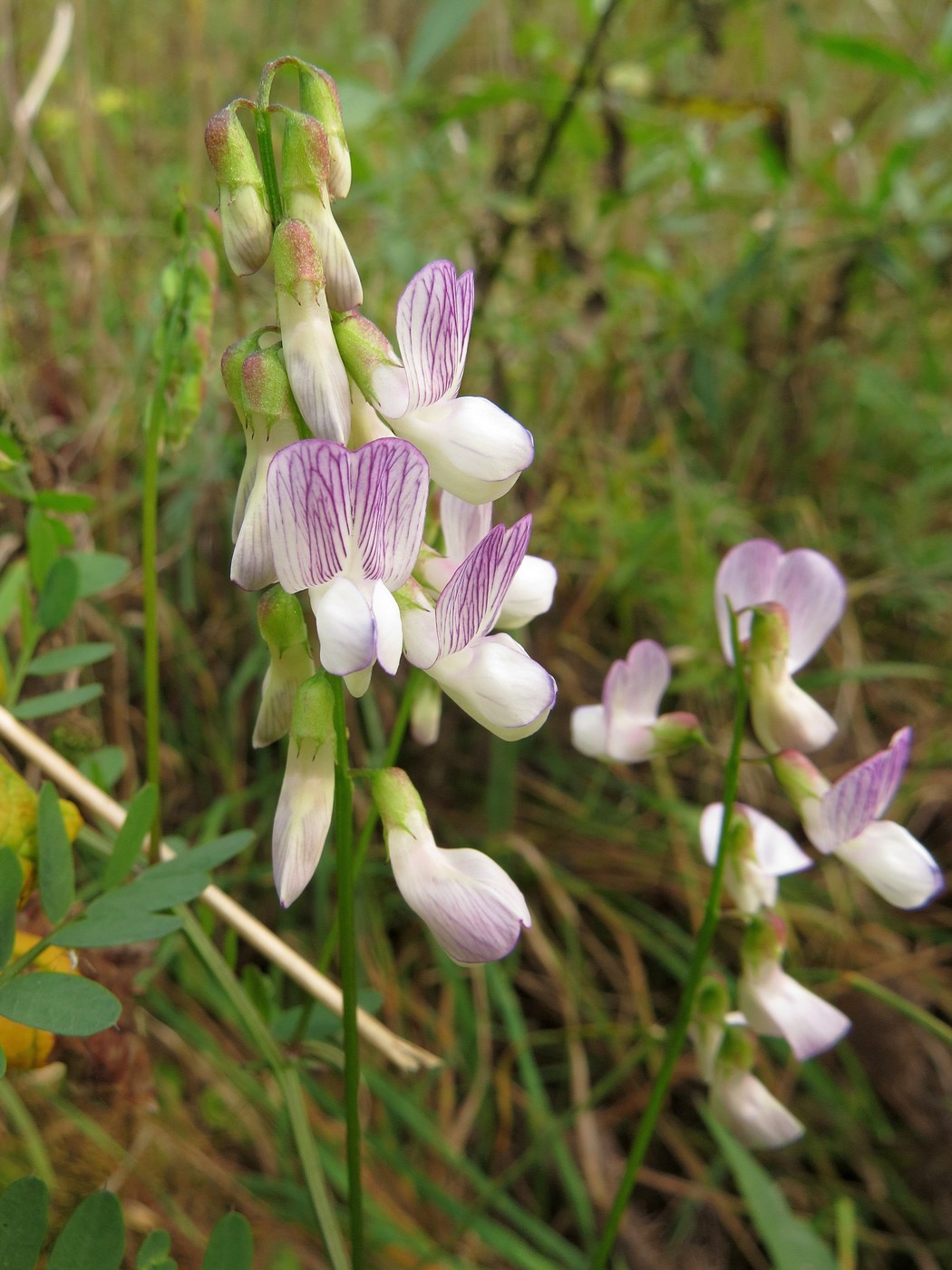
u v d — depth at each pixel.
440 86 0.27
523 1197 0.16
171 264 0.11
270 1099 0.14
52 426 0.18
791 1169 0.17
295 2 0.26
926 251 0.26
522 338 0.21
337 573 0.07
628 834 0.19
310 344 0.07
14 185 0.18
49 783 0.09
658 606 0.21
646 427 0.24
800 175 0.24
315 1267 0.13
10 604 0.12
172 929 0.08
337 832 0.08
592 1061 0.18
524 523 0.07
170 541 0.18
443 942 0.07
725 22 0.22
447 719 0.19
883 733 0.22
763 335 0.25
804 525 0.24
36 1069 0.09
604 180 0.22
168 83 0.26
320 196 0.07
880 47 0.20
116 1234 0.07
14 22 0.23
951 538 0.24
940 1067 0.18
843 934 0.19
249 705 0.18
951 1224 0.17
